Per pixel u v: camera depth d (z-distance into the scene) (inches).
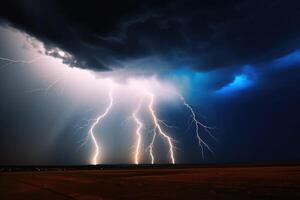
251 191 597.6
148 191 674.8
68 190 762.8
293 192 564.4
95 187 824.9
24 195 685.9
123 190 717.9
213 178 1026.7
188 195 577.3
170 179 1049.5
